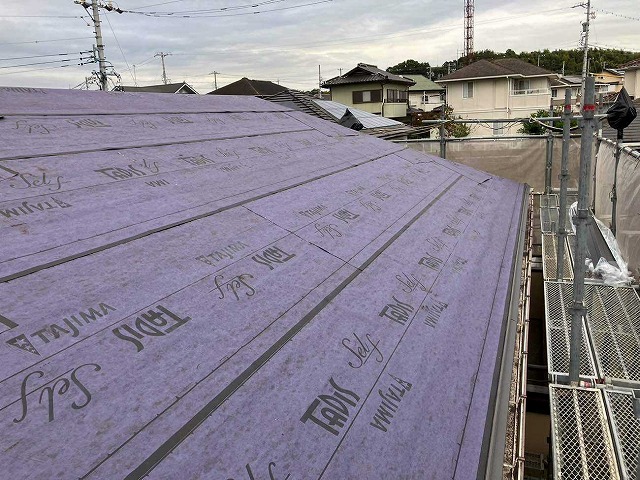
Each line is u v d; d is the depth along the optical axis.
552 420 2.98
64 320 1.76
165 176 3.32
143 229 2.54
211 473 1.38
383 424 1.82
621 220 6.40
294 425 1.65
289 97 12.44
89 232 2.37
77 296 1.90
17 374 1.49
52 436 1.32
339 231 3.29
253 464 1.45
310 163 4.63
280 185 3.78
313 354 2.02
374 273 2.89
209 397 1.62
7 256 2.03
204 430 1.50
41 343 1.63
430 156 7.07
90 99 4.91
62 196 2.66
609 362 3.55
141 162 3.45
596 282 5.05
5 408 1.37
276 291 2.35
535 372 5.06
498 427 2.18
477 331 2.81
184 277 2.22
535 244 7.93
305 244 2.93
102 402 1.47
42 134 3.51
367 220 3.65
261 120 5.94
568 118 4.99
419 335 2.48
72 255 2.15
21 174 2.79
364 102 29.75
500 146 10.45
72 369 1.56
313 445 1.60
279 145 4.98
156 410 1.51
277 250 2.74
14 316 1.71
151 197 2.93
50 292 1.88
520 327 3.40
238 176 3.72
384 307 2.58
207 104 6.05
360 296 2.59
